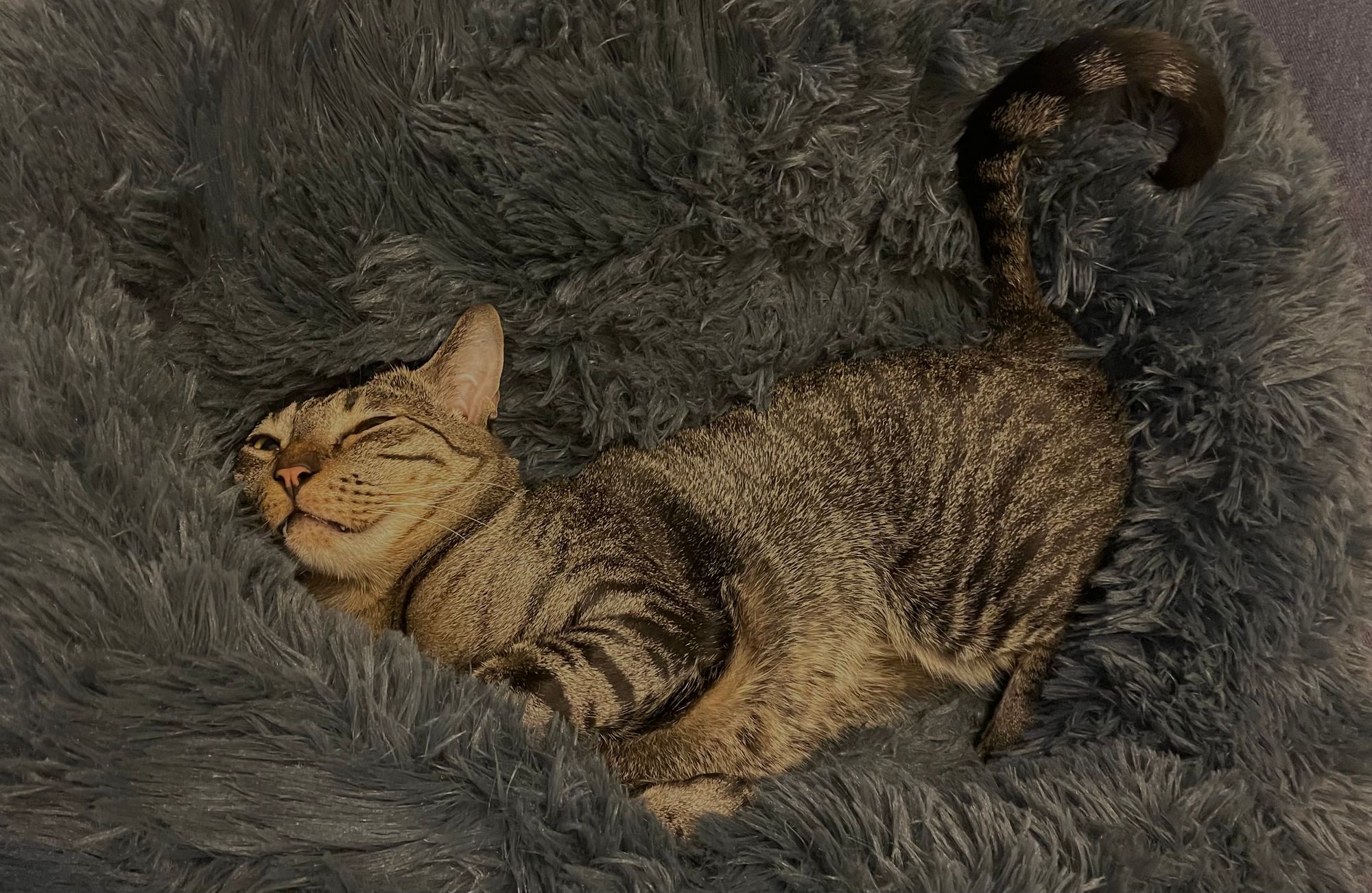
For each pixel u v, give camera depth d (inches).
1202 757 36.7
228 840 28.4
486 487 43.1
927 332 44.8
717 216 40.4
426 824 29.9
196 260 40.7
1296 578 37.0
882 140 41.7
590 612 39.4
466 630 40.2
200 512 34.7
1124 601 38.8
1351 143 46.4
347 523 39.7
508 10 37.7
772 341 44.0
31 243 36.9
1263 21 47.9
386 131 39.3
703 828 33.7
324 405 42.5
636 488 43.3
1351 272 41.2
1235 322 39.1
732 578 42.2
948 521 40.9
